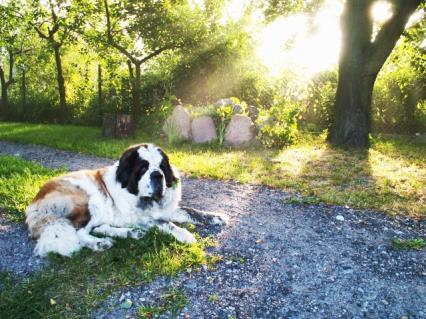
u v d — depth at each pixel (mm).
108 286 1639
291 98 6363
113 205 2066
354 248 2041
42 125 7859
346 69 4805
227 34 6844
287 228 2281
